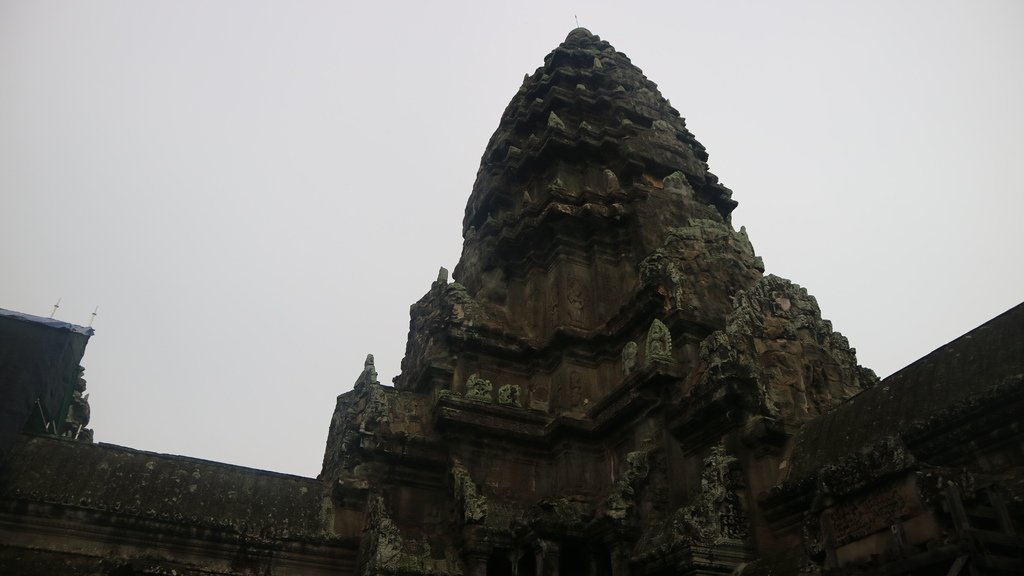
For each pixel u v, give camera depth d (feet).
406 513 64.39
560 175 88.89
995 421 33.30
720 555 43.39
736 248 70.13
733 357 49.93
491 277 86.17
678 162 89.15
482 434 66.28
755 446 46.96
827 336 56.65
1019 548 25.18
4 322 65.16
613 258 78.84
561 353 72.43
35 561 54.29
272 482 66.85
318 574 61.82
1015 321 36.35
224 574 58.95
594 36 114.21
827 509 33.30
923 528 27.58
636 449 58.85
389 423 68.54
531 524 57.52
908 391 39.63
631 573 50.19
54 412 73.51
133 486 60.85
